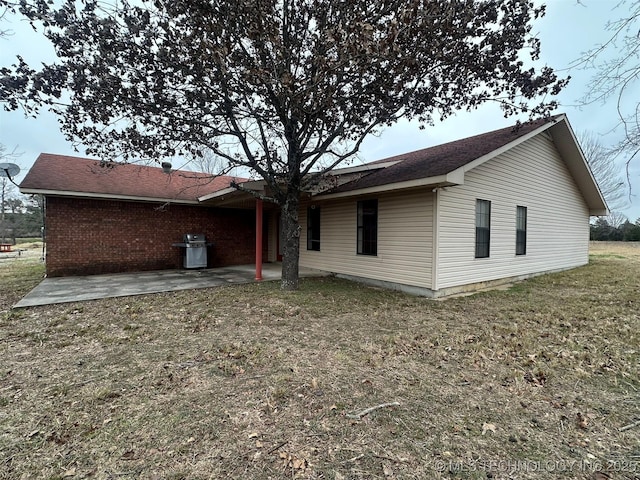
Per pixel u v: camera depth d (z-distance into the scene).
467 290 7.54
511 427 2.33
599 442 2.17
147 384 2.91
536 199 9.72
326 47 4.95
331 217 9.78
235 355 3.56
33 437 2.16
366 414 2.46
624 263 12.91
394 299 6.59
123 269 9.99
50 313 5.23
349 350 3.77
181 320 4.91
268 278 8.93
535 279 9.23
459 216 7.29
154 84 5.89
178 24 5.33
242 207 11.95
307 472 1.87
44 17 4.93
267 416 2.43
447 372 3.21
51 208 8.94
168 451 2.04
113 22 5.24
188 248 10.56
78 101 5.73
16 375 3.07
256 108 6.60
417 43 5.14
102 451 2.04
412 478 1.84
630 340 4.11
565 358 3.55
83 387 2.84
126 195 9.34
